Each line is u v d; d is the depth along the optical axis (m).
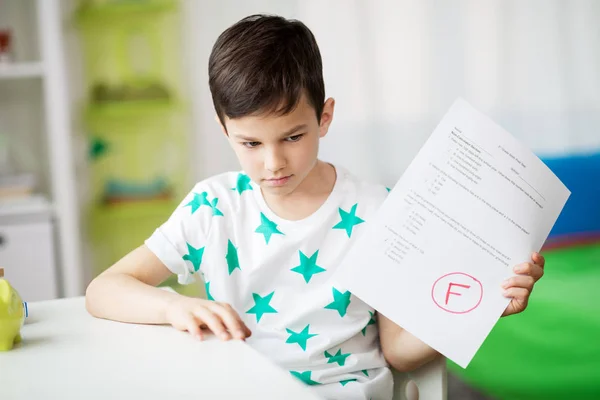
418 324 0.85
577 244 2.53
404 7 2.65
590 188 2.60
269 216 1.09
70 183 2.27
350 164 2.68
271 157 0.92
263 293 1.08
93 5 2.43
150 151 2.61
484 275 0.86
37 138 2.47
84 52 2.50
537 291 2.02
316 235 1.07
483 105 2.78
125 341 0.81
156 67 2.58
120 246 2.58
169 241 1.08
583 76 2.88
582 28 2.85
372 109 2.66
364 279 0.86
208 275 1.09
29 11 2.42
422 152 0.89
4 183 2.29
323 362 1.03
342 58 2.61
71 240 2.28
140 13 2.50
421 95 2.71
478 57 2.75
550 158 2.61
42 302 0.99
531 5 2.78
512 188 0.87
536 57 2.82
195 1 2.56
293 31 0.98
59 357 0.76
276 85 0.90
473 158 0.88
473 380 1.76
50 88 2.23
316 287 1.06
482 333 0.84
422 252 0.87
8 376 0.71
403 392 1.09
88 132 2.53
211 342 0.80
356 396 1.00
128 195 2.51
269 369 0.71
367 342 1.07
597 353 1.70
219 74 0.94
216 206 1.10
